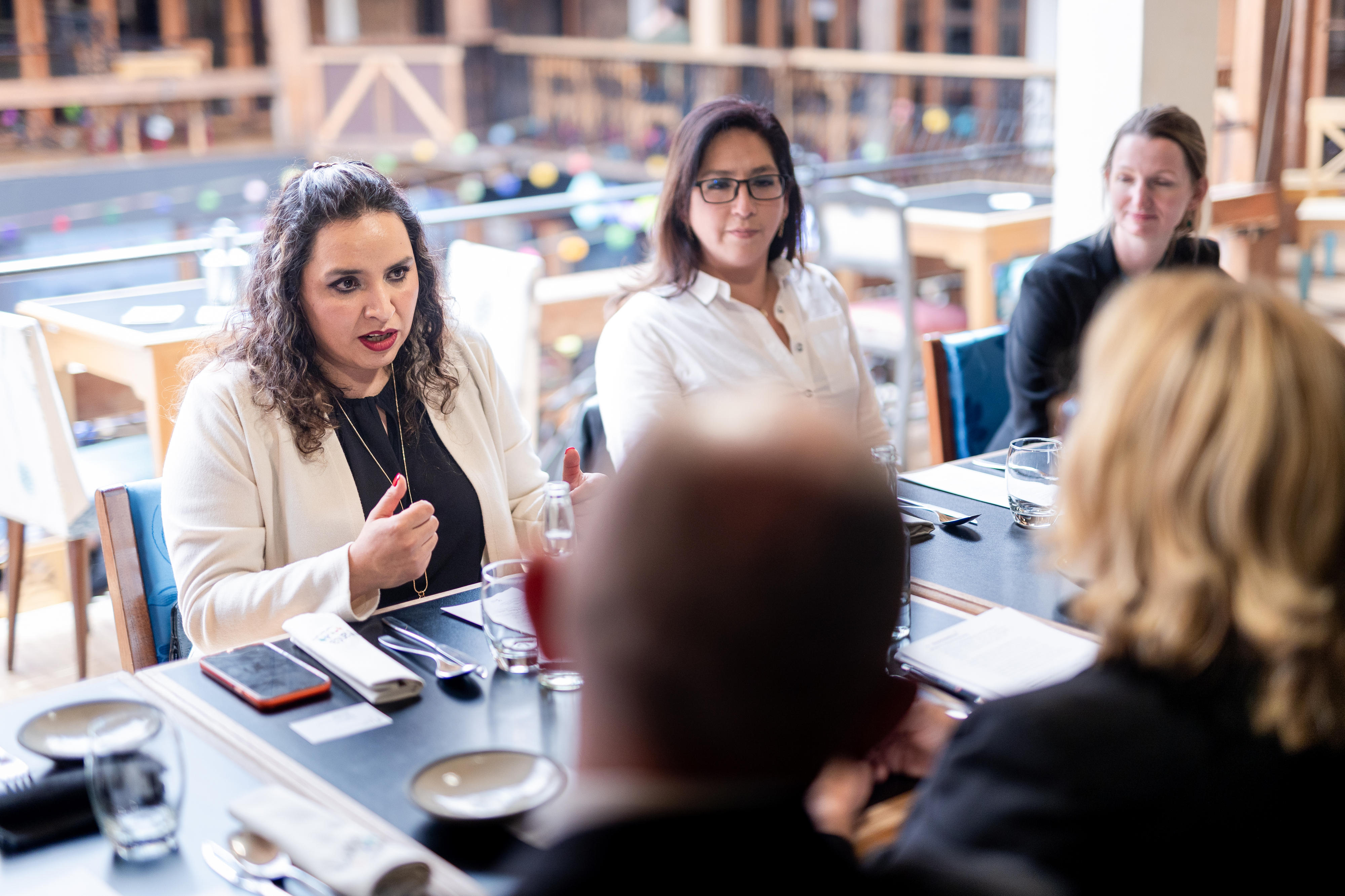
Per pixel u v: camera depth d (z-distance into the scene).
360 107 11.24
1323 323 0.87
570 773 1.12
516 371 3.47
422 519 1.64
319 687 1.34
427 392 1.93
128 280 9.14
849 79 8.71
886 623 0.60
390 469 1.88
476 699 1.33
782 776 0.59
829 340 2.41
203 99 10.99
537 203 4.33
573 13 12.91
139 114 10.73
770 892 0.57
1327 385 0.84
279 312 1.78
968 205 4.98
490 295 3.54
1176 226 2.56
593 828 0.59
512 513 2.06
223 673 1.38
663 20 10.78
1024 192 5.46
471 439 1.98
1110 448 0.88
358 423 1.88
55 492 2.77
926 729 1.17
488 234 10.84
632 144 10.34
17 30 10.53
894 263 4.35
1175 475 0.85
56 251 9.53
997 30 9.95
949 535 1.83
